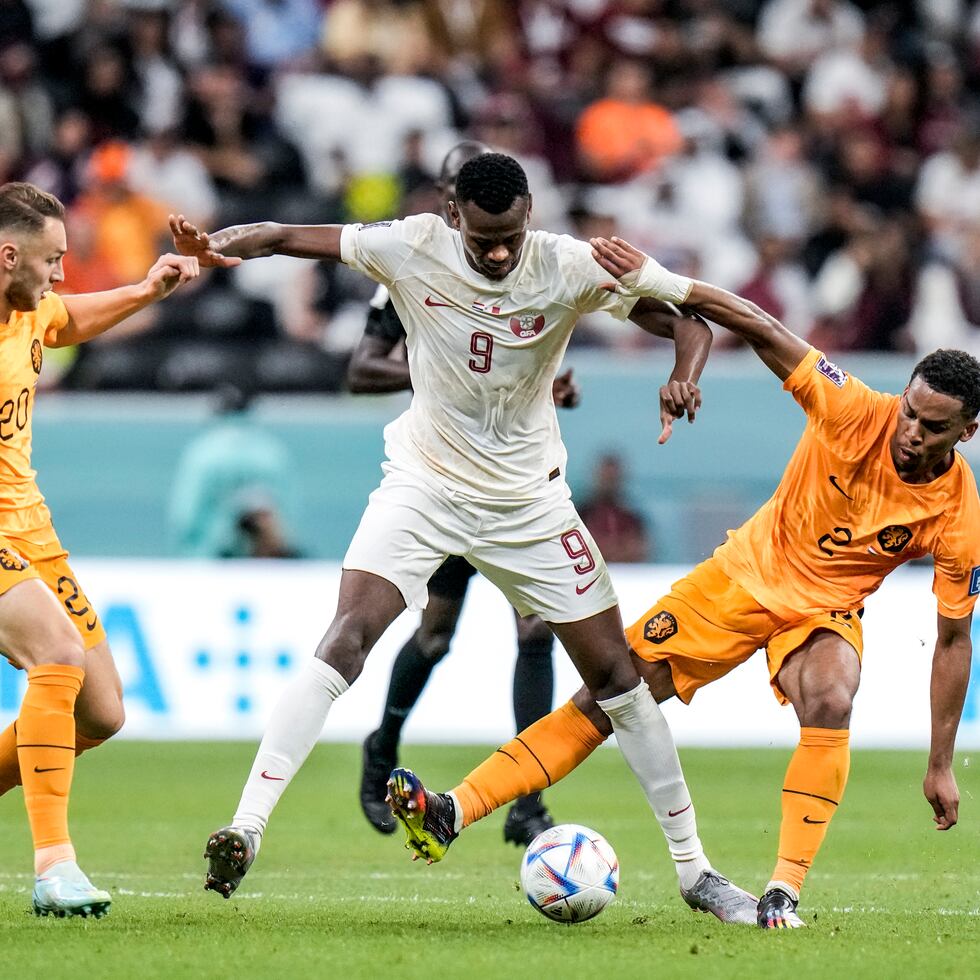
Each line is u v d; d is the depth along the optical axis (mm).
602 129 62406
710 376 51969
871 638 46250
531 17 65625
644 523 50219
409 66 63344
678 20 66938
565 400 27250
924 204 63312
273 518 50656
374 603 20297
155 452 50594
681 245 61281
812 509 20953
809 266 61438
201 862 27047
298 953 17328
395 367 27578
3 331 19750
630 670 20891
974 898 23609
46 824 19156
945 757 20906
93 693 20797
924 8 68812
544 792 39125
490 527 20719
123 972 16047
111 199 57688
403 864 27406
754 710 46781
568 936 18922
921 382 19516
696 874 21062
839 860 28422
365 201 60812
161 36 61969
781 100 66188
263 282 57344
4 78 60062
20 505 20047
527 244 20078
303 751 19906
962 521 20484
